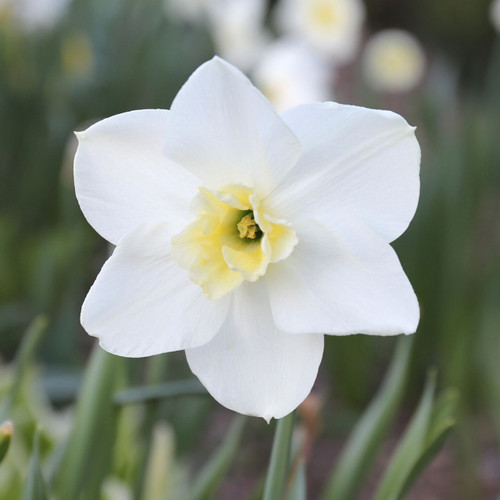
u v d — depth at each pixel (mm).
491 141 1204
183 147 448
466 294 984
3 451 459
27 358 532
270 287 453
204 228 451
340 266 447
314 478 929
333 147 446
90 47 1268
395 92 2240
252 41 1399
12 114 1162
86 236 1079
